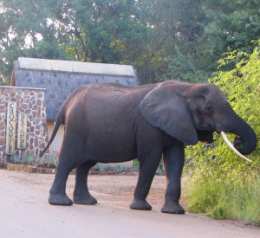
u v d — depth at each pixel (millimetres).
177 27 40844
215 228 10633
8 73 41469
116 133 12289
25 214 10977
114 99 12492
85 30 42188
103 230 9695
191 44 39125
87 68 31844
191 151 13570
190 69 34562
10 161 26891
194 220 11422
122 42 42156
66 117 12906
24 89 27266
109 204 13469
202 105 11883
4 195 13641
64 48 42719
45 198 13469
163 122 11859
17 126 27062
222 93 12047
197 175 13375
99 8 42188
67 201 12531
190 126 11883
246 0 31359
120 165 26859
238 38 29359
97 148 12492
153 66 42250
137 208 12312
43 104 27422
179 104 12023
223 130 11648
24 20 40906
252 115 12297
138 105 12188
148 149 12062
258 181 11992
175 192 12133
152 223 10664
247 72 13289
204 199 12766
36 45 40031
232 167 12688
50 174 22656
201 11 38875
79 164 12703
